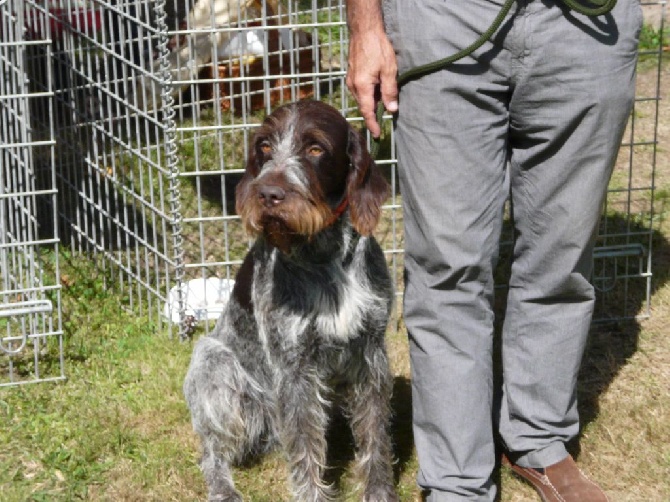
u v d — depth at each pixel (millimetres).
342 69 2787
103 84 3066
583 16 1729
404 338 2701
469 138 1789
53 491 2113
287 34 3615
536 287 1963
